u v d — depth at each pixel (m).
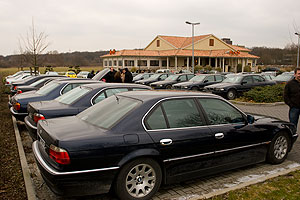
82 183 3.18
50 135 3.42
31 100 7.05
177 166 3.75
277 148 4.88
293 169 4.55
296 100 6.05
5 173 4.54
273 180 4.12
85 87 6.43
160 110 3.81
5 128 7.70
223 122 4.27
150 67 46.59
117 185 3.36
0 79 20.62
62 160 3.11
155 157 3.56
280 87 13.49
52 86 7.75
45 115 5.36
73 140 3.21
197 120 4.04
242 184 3.97
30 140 6.60
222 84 14.74
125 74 12.18
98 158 3.23
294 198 3.59
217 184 4.13
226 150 4.15
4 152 5.63
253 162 4.57
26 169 4.55
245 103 12.75
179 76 19.81
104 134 3.39
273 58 69.69
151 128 3.63
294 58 30.61
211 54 46.62
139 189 3.50
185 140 3.76
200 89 16.59
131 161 3.40
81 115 4.31
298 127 7.78
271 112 10.62
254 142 4.50
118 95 4.50
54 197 3.74
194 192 3.86
